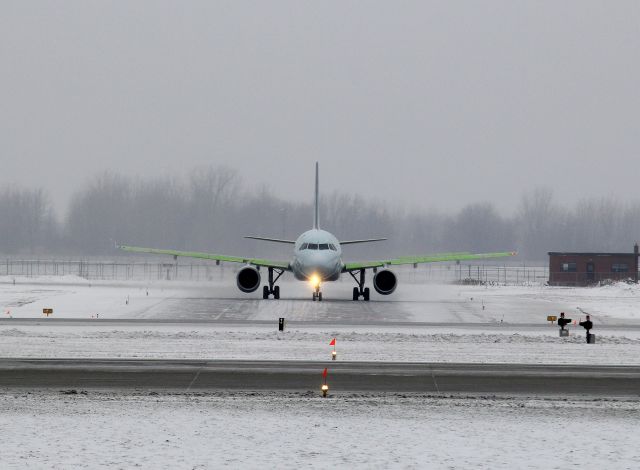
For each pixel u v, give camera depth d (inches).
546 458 3405.5
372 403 4306.1
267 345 6156.5
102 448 3467.0
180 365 5280.5
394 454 3432.6
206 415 4023.1
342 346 6141.7
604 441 3656.5
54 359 5462.6
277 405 4242.1
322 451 3462.1
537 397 4471.0
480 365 5369.1
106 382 4746.6
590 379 4931.1
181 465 3260.3
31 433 3676.2
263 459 3348.9
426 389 4643.2
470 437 3690.9
